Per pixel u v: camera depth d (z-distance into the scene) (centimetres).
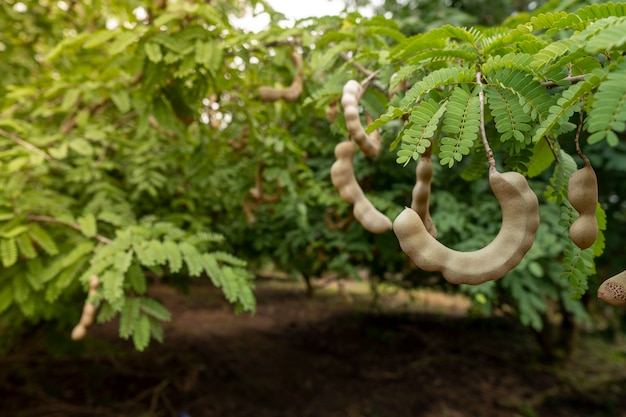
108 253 256
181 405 724
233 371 866
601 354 1028
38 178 376
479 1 616
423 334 1141
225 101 408
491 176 93
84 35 295
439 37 137
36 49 577
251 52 302
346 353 1026
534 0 566
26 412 664
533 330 953
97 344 898
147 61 281
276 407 741
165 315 259
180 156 491
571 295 131
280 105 389
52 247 275
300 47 303
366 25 235
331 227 492
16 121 323
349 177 155
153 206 512
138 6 329
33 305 290
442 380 884
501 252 90
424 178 122
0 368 777
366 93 192
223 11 408
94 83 331
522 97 102
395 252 506
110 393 745
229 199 571
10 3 501
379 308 1338
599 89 74
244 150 492
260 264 866
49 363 819
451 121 99
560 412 770
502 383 874
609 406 768
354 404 768
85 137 344
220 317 1280
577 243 95
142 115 319
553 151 118
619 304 92
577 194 94
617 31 77
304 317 1338
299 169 464
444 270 94
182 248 268
